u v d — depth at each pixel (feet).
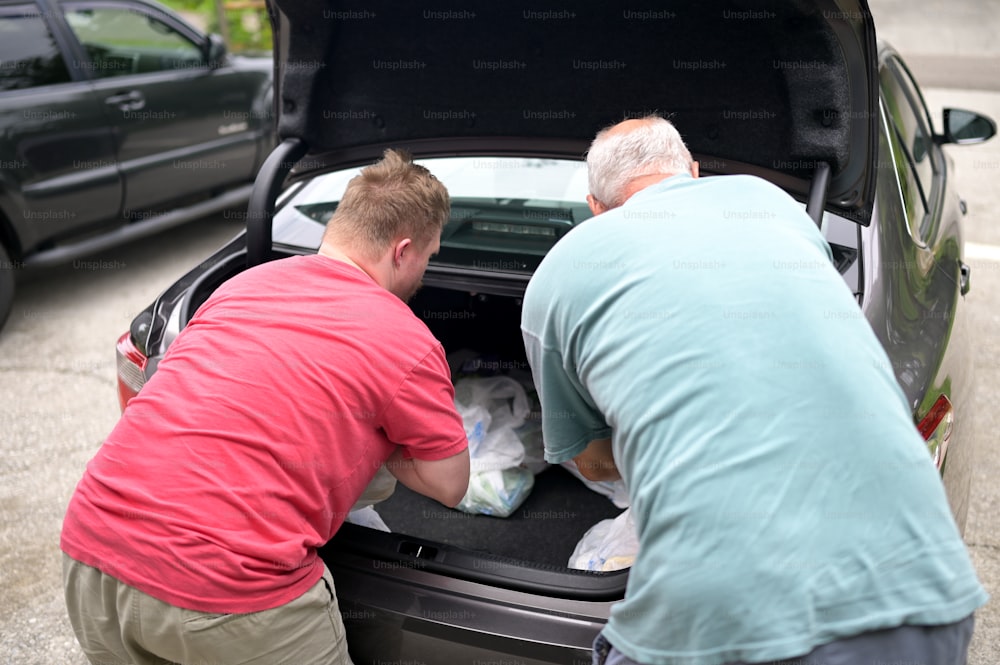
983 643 7.33
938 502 3.88
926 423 5.74
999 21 35.19
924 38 33.35
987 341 12.07
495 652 4.99
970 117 10.86
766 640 3.65
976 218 16.52
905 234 7.15
